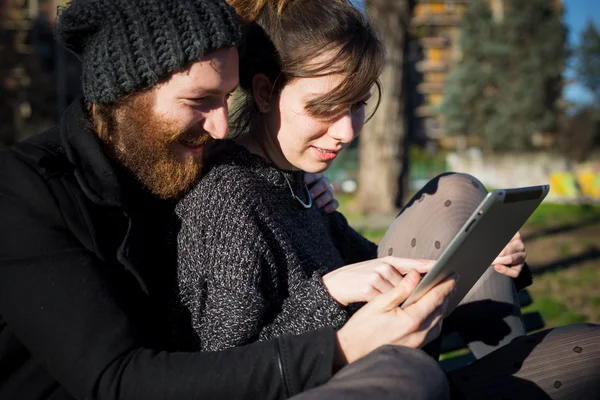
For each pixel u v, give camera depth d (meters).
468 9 50.62
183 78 1.41
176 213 1.58
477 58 49.75
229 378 1.26
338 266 2.00
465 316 1.99
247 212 1.57
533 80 47.72
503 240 1.51
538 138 49.12
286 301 1.54
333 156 1.79
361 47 1.68
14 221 1.32
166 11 1.38
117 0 1.40
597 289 6.46
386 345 1.32
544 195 1.45
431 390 1.21
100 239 1.38
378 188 14.13
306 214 1.95
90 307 1.28
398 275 1.48
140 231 1.47
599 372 1.52
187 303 1.54
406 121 14.22
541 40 48.16
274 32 1.73
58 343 1.27
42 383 1.35
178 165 1.50
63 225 1.35
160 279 1.54
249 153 1.78
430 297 1.38
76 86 36.91
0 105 32.75
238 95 1.85
